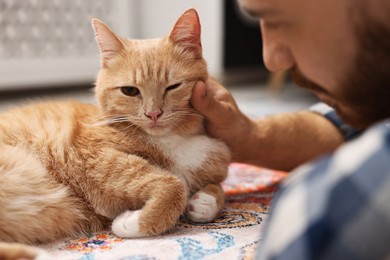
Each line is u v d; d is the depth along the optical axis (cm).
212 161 114
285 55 79
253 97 368
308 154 137
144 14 383
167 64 112
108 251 88
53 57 324
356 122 84
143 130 111
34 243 96
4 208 91
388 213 45
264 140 130
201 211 103
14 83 310
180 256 84
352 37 65
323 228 47
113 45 116
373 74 66
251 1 76
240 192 133
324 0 66
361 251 45
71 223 102
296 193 51
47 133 107
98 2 341
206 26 378
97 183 103
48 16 321
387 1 59
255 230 99
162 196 99
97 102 120
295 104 331
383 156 48
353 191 47
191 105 114
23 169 97
